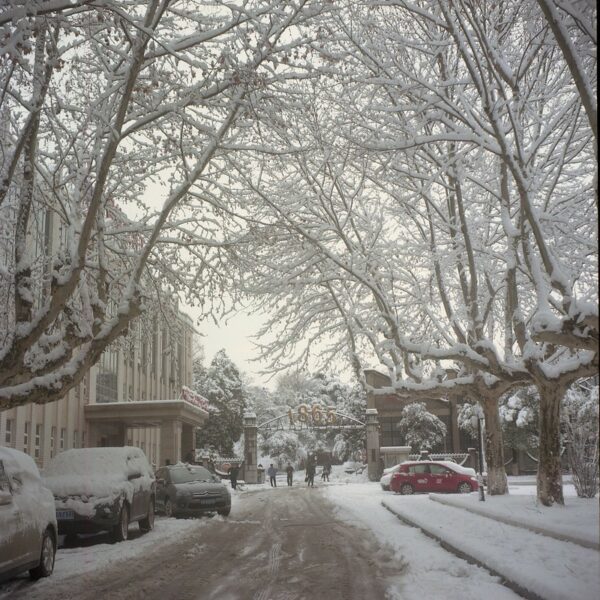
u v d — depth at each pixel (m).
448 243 19.53
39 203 15.09
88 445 35.91
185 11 12.03
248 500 29.34
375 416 47.78
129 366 42.50
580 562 8.59
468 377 19.20
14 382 11.78
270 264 18.33
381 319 19.58
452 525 13.80
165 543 14.31
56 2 9.84
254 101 12.77
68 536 15.70
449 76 15.73
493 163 18.27
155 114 12.75
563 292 11.12
